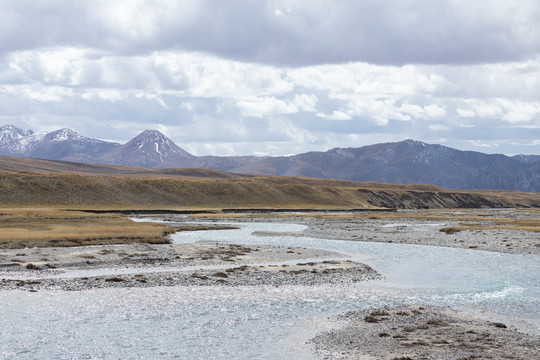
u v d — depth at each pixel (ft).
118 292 123.44
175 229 323.57
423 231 334.24
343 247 239.71
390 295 124.26
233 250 211.20
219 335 89.04
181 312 104.99
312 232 323.98
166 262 175.63
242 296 120.88
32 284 130.82
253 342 85.05
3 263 162.50
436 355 75.36
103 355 78.33
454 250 227.61
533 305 113.50
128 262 173.27
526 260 192.65
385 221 453.58
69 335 88.02
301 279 145.18
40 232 232.12
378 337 86.43
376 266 175.83
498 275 156.35
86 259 175.42
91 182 603.26
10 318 97.81
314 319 100.17
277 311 106.63
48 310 104.58
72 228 255.09
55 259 173.17
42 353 78.79
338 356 76.89
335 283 139.95
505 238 275.80
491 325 94.94
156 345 83.30
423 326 93.35
